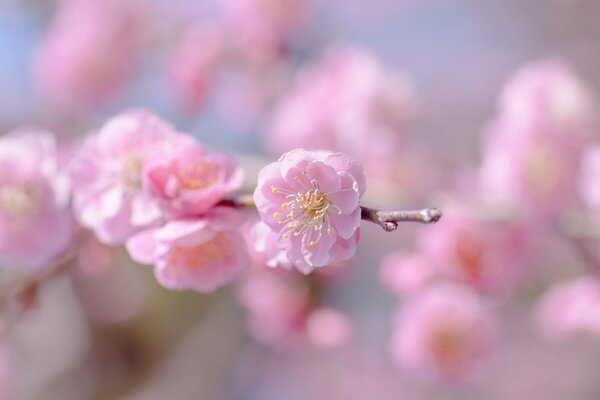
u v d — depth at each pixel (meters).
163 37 0.68
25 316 0.42
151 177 0.34
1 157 0.39
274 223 0.31
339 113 0.52
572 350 0.90
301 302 0.50
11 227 0.39
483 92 0.95
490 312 0.52
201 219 0.33
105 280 0.75
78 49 0.66
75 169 0.36
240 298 0.60
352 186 0.31
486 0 0.98
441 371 0.49
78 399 0.76
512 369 0.90
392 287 0.52
